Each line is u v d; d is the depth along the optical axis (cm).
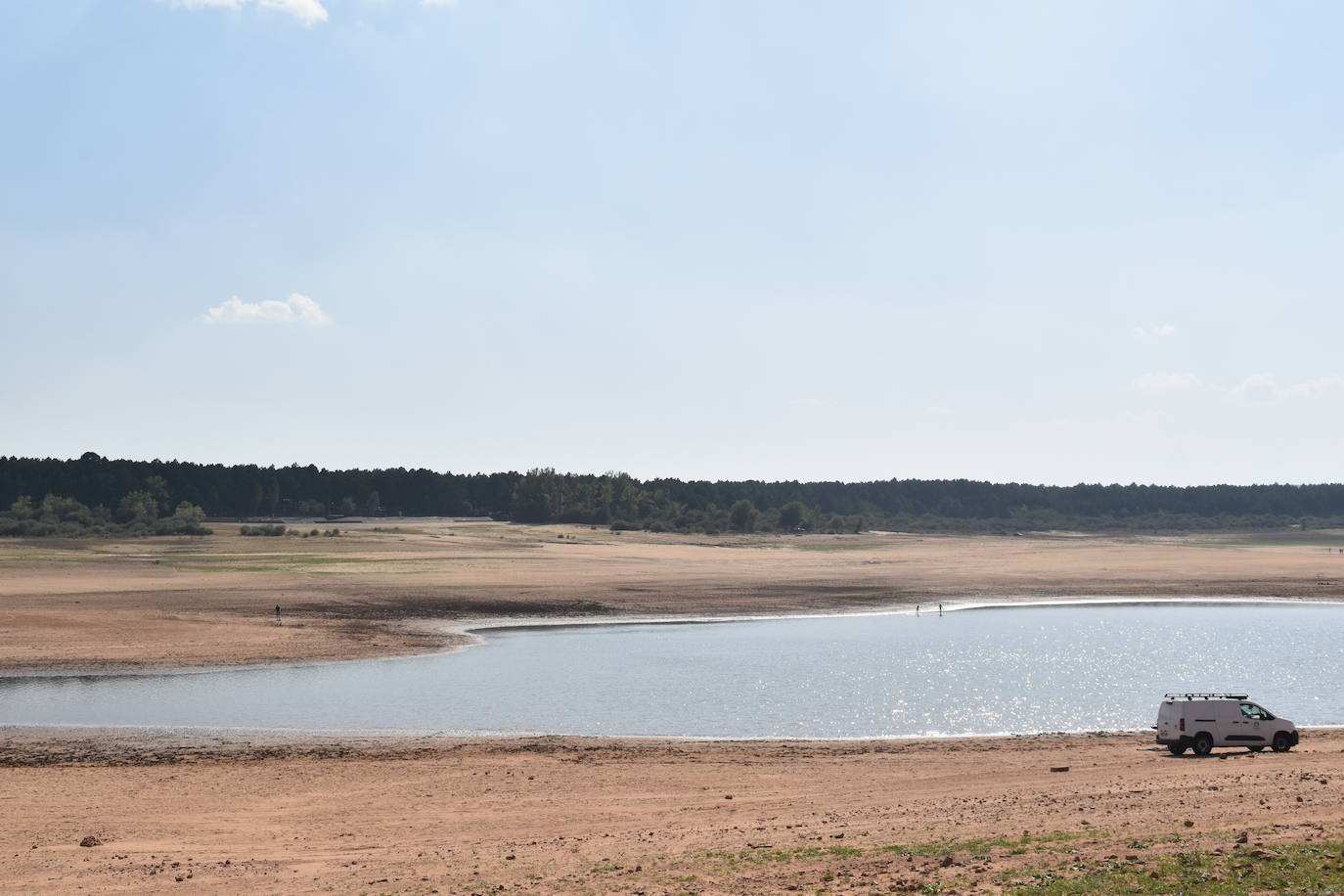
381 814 2827
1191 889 1563
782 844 2170
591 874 1977
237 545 17425
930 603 10781
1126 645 7650
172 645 6688
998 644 7612
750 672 6084
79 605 8500
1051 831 2102
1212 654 7144
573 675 5912
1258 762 3334
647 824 2612
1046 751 3831
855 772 3391
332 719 4578
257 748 3919
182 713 4678
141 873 2195
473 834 2547
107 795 3098
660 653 6888
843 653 6962
